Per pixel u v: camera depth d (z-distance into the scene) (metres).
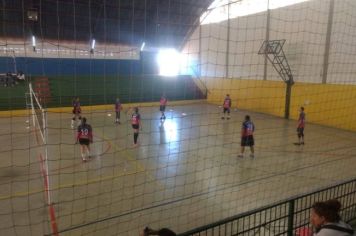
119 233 5.61
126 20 18.69
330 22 16.33
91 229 5.72
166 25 16.92
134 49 23.19
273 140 13.16
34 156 10.51
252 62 20.67
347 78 15.72
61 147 11.70
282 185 7.92
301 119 12.17
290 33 18.41
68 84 22.11
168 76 24.05
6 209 6.49
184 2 14.77
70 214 6.28
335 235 2.57
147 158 10.29
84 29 19.62
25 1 16.12
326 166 9.53
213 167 9.40
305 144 12.47
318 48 17.05
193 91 24.00
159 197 7.17
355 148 11.83
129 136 13.70
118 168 9.23
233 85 22.09
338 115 16.19
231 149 11.55
